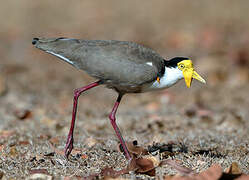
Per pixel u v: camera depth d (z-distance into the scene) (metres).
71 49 8.20
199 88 15.92
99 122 11.96
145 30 22.53
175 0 26.12
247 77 16.55
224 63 18.06
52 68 18.56
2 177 7.16
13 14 25.81
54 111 13.19
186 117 12.39
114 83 8.20
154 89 8.54
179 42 20.78
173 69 8.49
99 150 8.77
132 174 7.11
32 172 7.22
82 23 24.05
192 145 9.40
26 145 9.27
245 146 9.21
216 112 12.95
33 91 15.54
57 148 9.08
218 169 6.79
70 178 6.96
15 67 18.39
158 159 7.70
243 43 19.72
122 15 24.77
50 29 23.47
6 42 22.11
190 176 6.91
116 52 8.09
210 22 22.67
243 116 12.12
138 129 11.34
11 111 13.10
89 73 8.20
